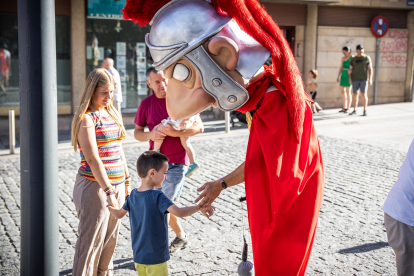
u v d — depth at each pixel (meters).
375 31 16.78
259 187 2.68
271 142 2.60
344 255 4.54
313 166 2.73
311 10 15.91
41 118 2.98
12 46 12.62
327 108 16.50
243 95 2.63
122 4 13.38
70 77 13.33
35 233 3.07
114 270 4.30
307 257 2.72
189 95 2.69
